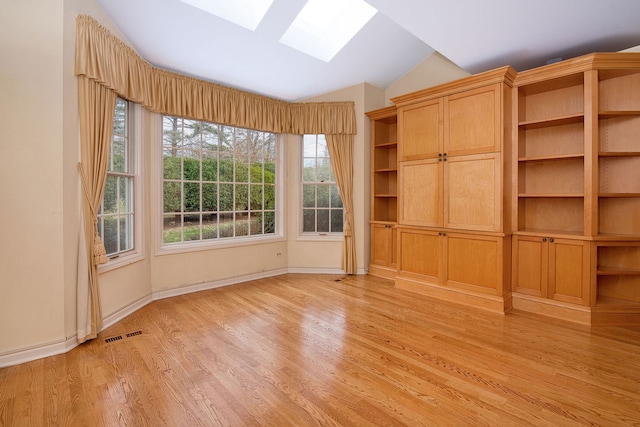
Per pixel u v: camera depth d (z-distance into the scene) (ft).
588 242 9.07
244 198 14.11
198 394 5.84
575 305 9.32
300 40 11.86
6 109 6.78
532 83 10.06
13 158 6.88
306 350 7.57
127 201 10.41
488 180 10.25
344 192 14.75
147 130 11.03
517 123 10.39
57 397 5.74
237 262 13.58
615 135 9.69
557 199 10.65
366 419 5.18
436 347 7.73
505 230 10.20
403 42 12.51
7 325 6.84
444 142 11.28
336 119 14.67
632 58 8.73
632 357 7.21
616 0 7.73
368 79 14.48
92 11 8.26
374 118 14.57
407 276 12.52
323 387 6.07
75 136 7.78
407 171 12.44
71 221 7.68
